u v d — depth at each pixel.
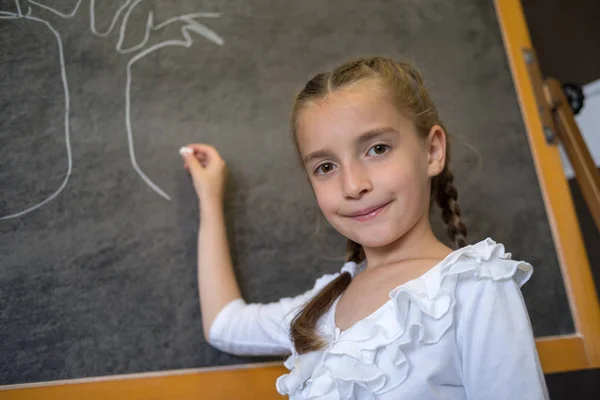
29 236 0.86
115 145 0.93
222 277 0.89
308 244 0.98
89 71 0.95
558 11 1.88
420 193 0.68
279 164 1.00
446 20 1.16
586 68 1.80
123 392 0.84
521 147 1.13
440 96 1.11
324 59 1.07
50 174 0.89
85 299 0.86
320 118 0.68
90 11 0.97
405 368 0.60
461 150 1.09
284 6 1.08
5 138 0.89
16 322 0.83
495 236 1.06
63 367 0.83
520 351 0.58
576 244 1.09
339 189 0.67
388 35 1.12
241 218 0.96
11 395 0.80
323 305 0.75
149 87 0.97
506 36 1.19
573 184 1.79
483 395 0.59
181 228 0.93
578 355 1.02
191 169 0.93
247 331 0.87
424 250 0.70
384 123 0.66
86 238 0.88
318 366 0.66
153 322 0.88
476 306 0.60
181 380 0.87
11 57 0.92
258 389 0.90
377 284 0.70
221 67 1.01
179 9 1.02
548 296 1.05
